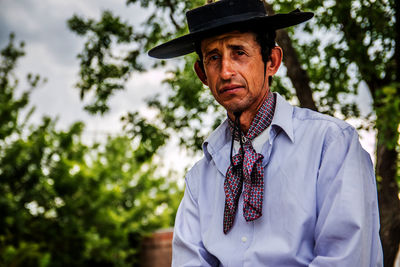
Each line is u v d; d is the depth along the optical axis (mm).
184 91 5633
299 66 4586
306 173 1715
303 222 1665
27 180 14703
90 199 17141
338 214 1594
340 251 1577
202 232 1938
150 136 5629
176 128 5699
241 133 1917
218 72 1811
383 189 4230
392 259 4125
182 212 2078
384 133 4031
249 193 1759
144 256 20516
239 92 1784
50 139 15477
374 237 1663
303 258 1659
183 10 5496
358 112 4727
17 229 15172
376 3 4180
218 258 1823
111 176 19578
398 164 4461
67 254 16906
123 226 20000
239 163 1833
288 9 4789
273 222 1716
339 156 1694
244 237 1767
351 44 4320
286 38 4605
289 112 1830
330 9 4531
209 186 1997
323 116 1800
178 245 2010
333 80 4832
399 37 4027
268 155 1785
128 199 21156
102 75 5773
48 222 16203
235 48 1787
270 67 1904
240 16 1772
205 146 2051
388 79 4441
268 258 1683
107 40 5746
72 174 16688
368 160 1755
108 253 18203
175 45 2029
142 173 21531
